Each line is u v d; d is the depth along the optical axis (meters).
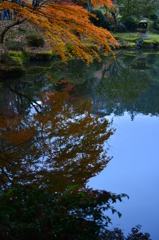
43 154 6.67
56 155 6.62
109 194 4.07
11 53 16.12
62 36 12.32
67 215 3.29
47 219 3.24
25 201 3.62
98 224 3.41
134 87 13.81
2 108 9.87
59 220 3.23
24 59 17.30
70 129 8.25
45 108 10.16
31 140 7.39
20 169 5.93
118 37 26.88
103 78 15.38
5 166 6.03
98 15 26.73
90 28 10.66
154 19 33.47
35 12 10.82
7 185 5.15
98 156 6.71
